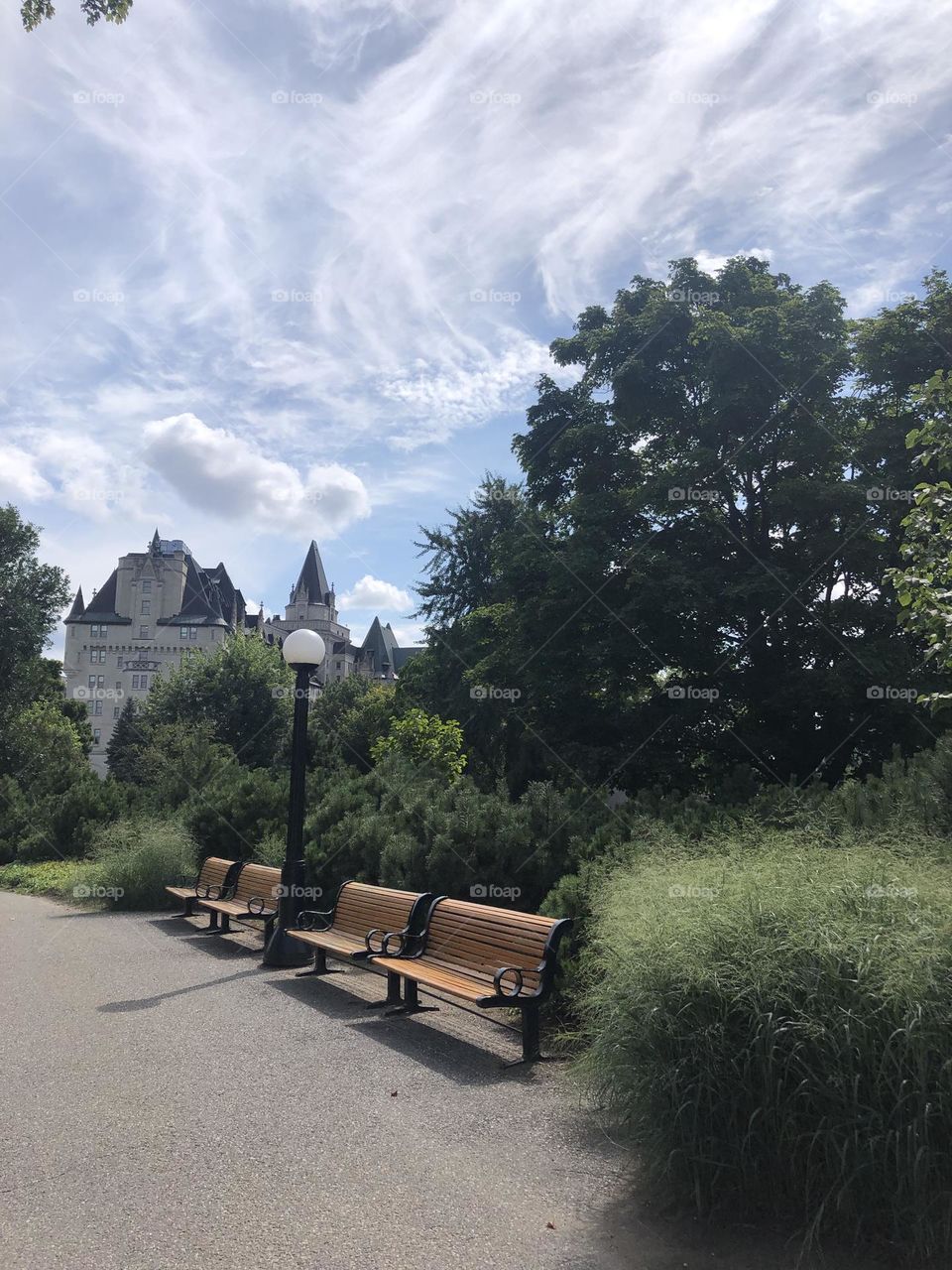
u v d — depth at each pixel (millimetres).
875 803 6527
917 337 20312
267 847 13430
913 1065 3488
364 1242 3506
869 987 3652
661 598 19172
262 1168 4219
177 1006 7605
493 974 6523
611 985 4281
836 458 20969
